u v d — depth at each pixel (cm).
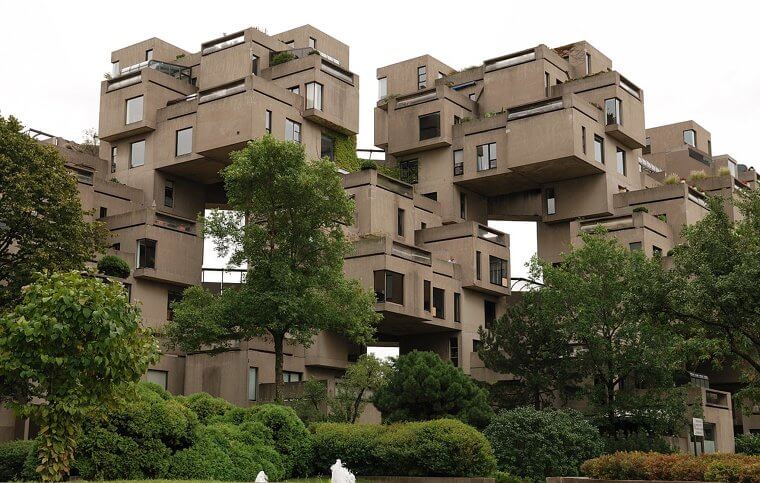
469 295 5466
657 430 3912
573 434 3547
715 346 3262
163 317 4922
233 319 3503
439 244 5569
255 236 3572
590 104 5750
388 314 4872
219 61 5938
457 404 3725
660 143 8062
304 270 3644
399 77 7131
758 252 2892
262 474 1733
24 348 1678
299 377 4741
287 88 5688
